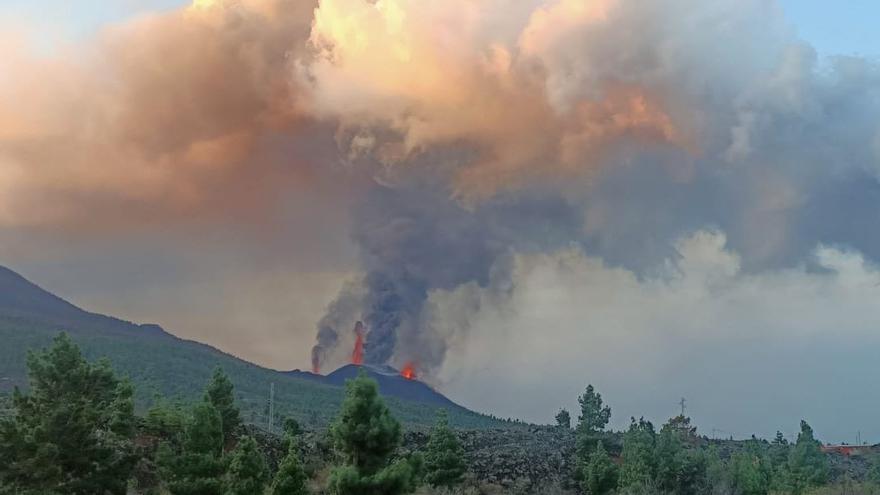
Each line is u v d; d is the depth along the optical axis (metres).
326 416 178.50
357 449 44.41
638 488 98.81
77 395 51.19
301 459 74.06
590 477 99.44
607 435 143.75
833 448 185.75
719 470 110.12
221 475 49.94
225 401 74.44
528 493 98.19
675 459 106.56
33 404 50.38
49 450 46.75
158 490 56.25
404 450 96.75
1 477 47.62
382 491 42.78
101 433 59.34
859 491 117.44
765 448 165.00
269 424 125.31
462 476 89.56
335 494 43.38
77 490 48.06
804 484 118.94
